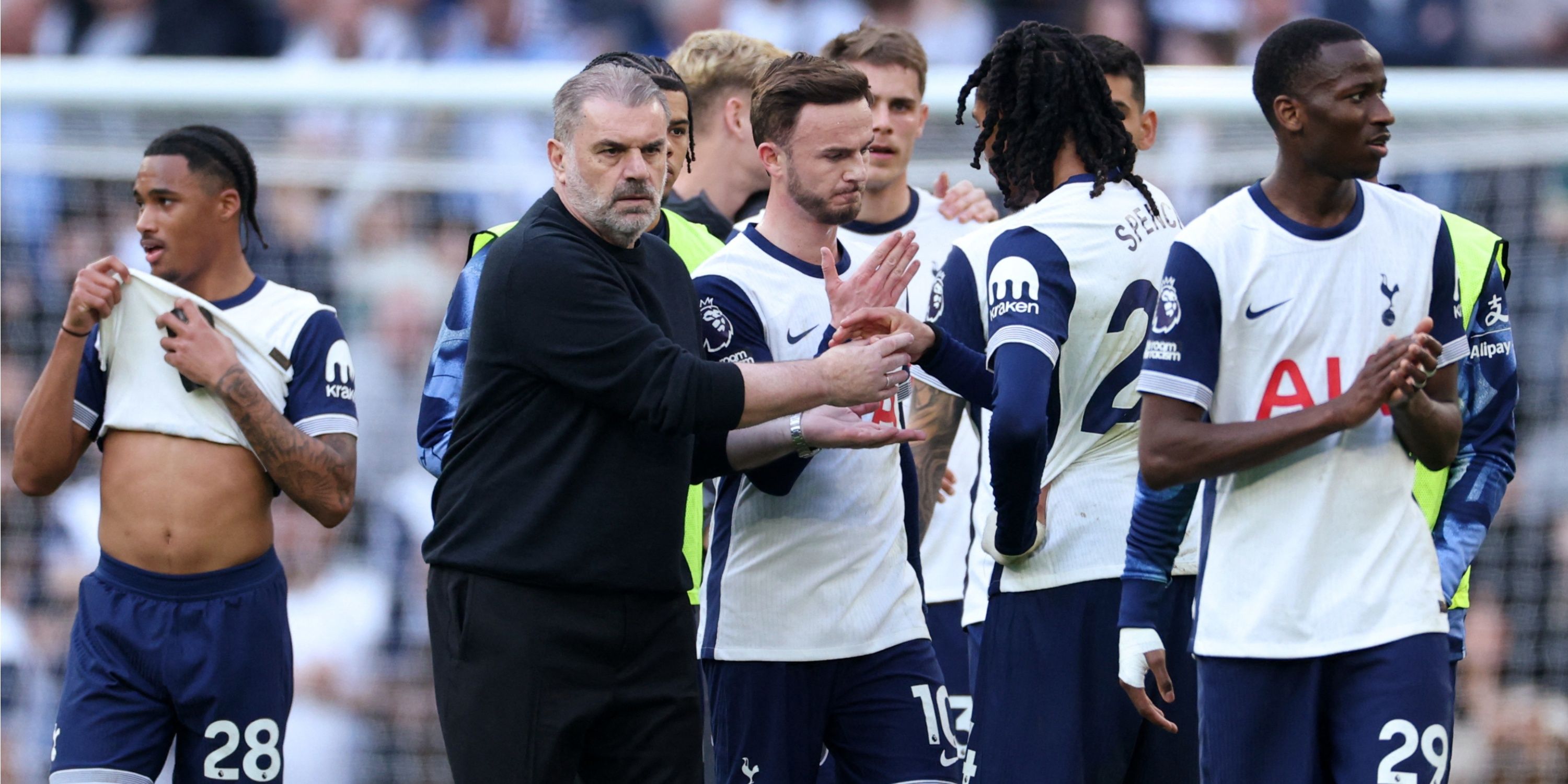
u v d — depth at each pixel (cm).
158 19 3572
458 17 3588
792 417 1388
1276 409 1203
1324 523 1188
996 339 1370
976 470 1859
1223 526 1227
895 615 1462
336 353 1636
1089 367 1425
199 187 1600
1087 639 1427
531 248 1273
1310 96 1172
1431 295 1222
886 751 1436
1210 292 1206
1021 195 1462
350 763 2492
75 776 1516
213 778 1559
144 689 1548
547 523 1267
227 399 1543
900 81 1833
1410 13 3628
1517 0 3628
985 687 1467
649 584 1284
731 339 1448
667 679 1312
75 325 1559
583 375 1256
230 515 1577
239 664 1563
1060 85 1430
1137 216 1436
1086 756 1428
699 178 1919
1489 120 2488
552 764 1267
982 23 3631
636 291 1306
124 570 1562
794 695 1449
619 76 1282
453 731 1280
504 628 1266
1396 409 1185
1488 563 2486
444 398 1507
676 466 1300
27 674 2464
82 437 1608
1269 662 1195
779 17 3644
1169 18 3566
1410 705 1155
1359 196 1224
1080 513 1434
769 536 1461
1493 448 1409
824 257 1370
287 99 2484
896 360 1295
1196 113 2367
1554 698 2448
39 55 3559
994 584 1463
